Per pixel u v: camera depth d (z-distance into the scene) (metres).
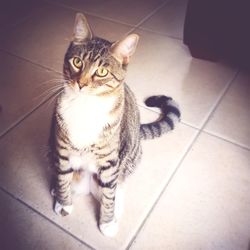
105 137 1.36
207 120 2.25
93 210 1.71
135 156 1.80
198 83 2.52
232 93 2.46
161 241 1.62
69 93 1.32
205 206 1.77
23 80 2.38
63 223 1.65
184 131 2.15
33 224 1.63
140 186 1.83
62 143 1.41
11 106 2.19
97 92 1.30
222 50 2.66
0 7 3.09
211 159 2.00
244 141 2.13
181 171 1.92
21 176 1.82
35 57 2.58
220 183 1.88
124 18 3.10
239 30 2.52
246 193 1.85
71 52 1.34
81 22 1.35
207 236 1.66
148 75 2.55
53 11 3.10
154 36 2.93
